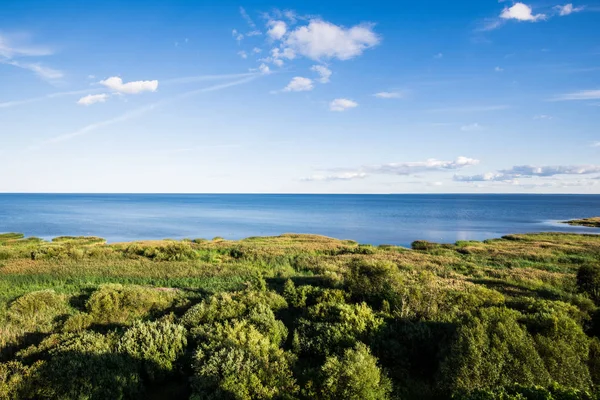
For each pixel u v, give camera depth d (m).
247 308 14.79
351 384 8.38
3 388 8.73
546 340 10.05
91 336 11.88
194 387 9.27
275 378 9.29
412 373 10.77
